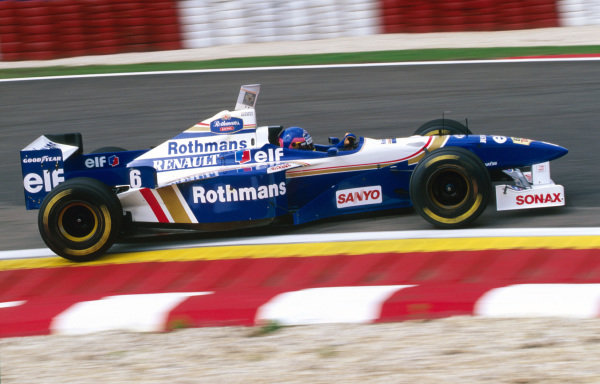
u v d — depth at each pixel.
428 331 17.25
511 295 18.53
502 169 25.14
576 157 30.45
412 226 24.52
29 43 54.44
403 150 25.11
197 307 19.11
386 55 50.16
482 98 39.59
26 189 24.84
